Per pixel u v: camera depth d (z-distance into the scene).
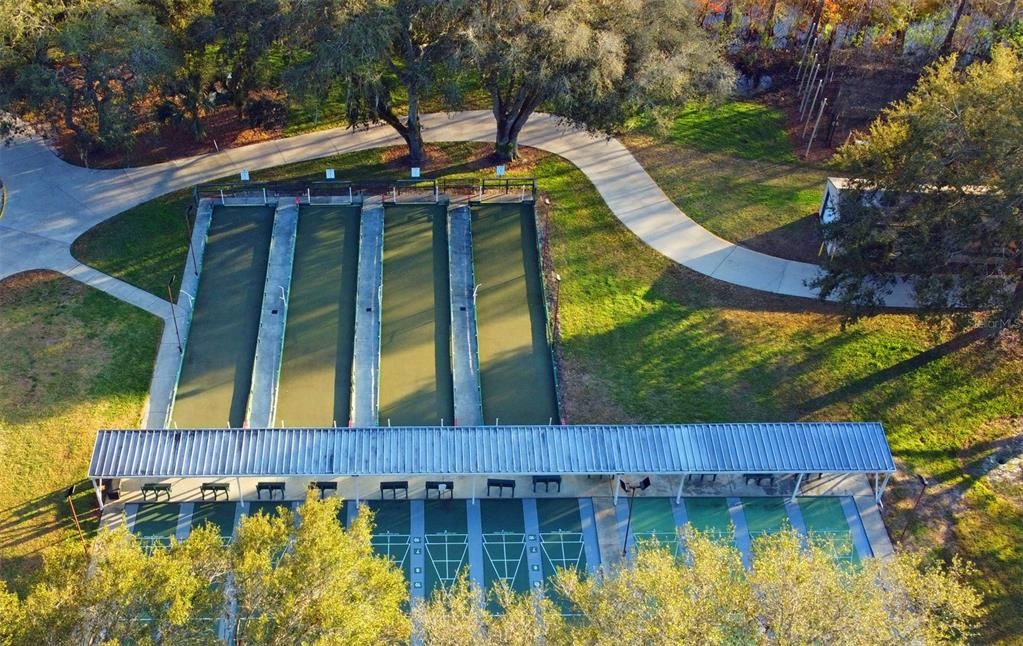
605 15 53.16
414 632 35.59
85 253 53.22
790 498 43.31
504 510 42.16
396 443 41.50
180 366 47.03
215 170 59.69
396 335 49.59
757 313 51.78
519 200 58.25
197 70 59.50
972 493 43.75
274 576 29.58
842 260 46.84
